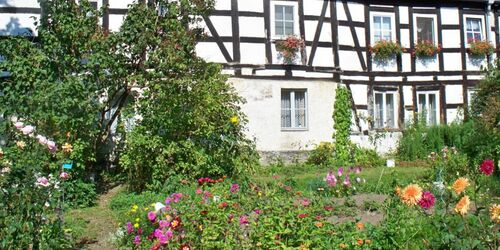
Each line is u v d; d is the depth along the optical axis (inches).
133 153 380.8
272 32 617.3
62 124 360.2
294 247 197.3
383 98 706.8
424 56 729.6
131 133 385.1
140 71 411.5
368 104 689.6
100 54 391.2
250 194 294.2
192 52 423.8
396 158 649.0
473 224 184.5
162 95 385.1
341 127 634.8
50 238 212.1
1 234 197.2
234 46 601.9
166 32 414.0
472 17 754.8
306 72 626.5
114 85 408.8
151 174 386.3
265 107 603.8
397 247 214.1
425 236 218.2
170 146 377.4
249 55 605.9
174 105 384.8
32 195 205.5
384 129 680.4
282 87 613.6
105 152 458.0
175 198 254.1
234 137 412.2
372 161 612.1
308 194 354.6
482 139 376.2
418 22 731.4
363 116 679.7
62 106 355.9
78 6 408.8
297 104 628.1
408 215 236.4
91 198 366.0
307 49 634.2
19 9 562.3
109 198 385.4
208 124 394.6
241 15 608.4
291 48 614.5
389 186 400.8
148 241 231.5
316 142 623.2
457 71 740.7
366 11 697.6
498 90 555.2
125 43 408.2
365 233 217.8
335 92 641.0
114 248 254.4
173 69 403.9
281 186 361.7
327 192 380.8
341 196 376.8
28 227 201.3
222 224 213.5
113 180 442.0
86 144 380.2
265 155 597.3
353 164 601.3
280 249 196.4
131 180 391.5
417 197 184.7
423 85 725.9
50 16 399.5
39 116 348.8
